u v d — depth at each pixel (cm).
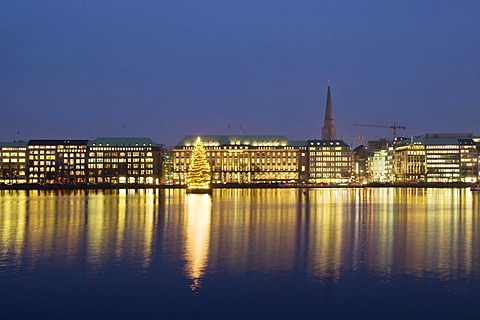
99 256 5684
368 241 6881
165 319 3666
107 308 3884
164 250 6059
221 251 6012
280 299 4078
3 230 8031
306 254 5831
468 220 9938
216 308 3878
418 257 5666
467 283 4522
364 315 3734
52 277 4725
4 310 3844
